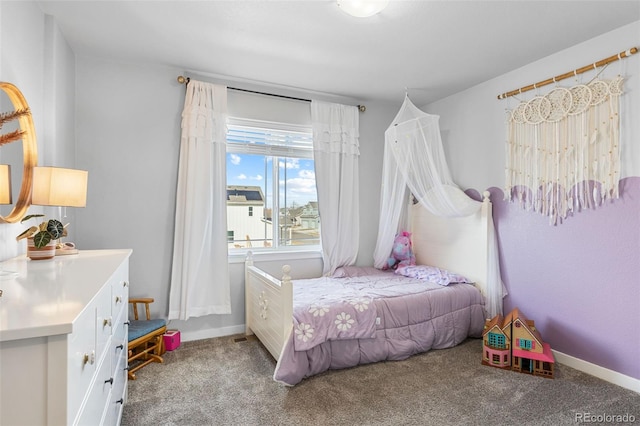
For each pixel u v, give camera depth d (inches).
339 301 102.7
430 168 126.0
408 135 125.4
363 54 108.8
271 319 102.8
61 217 96.3
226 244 125.2
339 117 146.6
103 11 85.9
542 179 111.2
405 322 108.0
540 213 112.0
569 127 103.8
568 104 103.8
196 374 96.5
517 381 93.3
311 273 145.8
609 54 94.9
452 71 122.1
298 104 142.3
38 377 32.7
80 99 110.0
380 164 161.2
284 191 146.4
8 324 31.7
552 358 95.0
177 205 118.9
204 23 91.2
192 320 123.0
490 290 124.0
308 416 77.0
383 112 161.3
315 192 153.1
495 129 127.8
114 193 114.0
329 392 87.1
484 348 104.4
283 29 93.8
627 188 90.9
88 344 41.8
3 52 66.9
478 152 134.9
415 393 86.8
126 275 77.5
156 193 119.3
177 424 73.9
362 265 157.9
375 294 111.3
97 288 46.0
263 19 88.9
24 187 73.4
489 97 130.3
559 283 106.7
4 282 48.9
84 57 110.5
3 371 31.8
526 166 116.3
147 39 100.1
